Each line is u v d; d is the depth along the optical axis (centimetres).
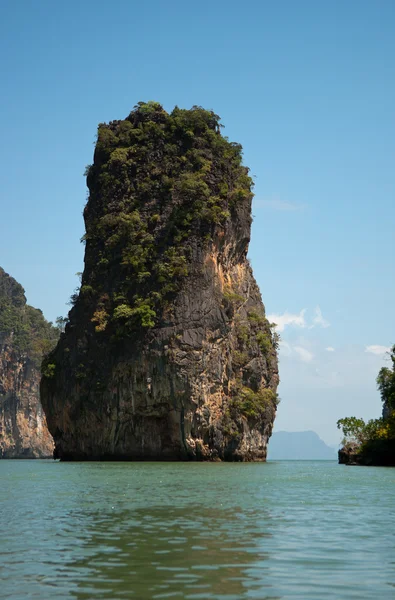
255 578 1736
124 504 3209
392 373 8912
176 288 9025
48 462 9600
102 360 9169
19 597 1571
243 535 2319
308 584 1686
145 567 1839
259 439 9800
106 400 9050
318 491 4038
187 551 2039
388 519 2748
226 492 3903
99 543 2161
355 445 9394
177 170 9888
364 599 1569
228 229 9688
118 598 1559
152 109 10369
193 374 8738
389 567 1861
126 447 9050
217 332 9075
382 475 5850
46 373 9838
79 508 3039
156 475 5528
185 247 9231
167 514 2850
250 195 10256
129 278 9350
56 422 9775
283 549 2084
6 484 4453
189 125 10125
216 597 1573
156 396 8800
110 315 9338
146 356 8806
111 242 9669
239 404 9369
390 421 8688
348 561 1927
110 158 10125
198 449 8856
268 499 3509
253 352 9912
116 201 9969
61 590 1625
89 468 6831
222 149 10094
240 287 10188
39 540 2212
